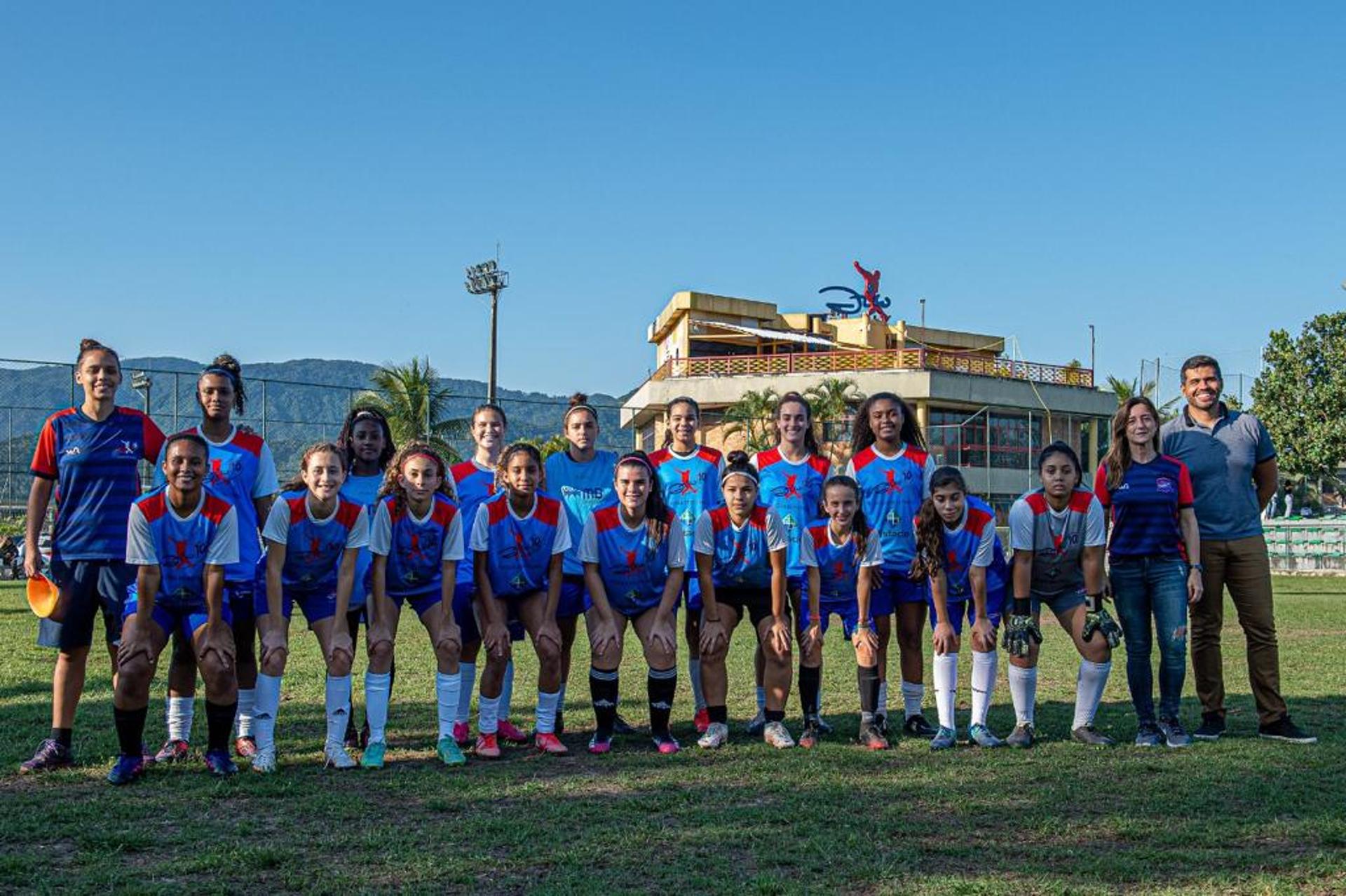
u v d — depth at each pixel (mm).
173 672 6395
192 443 5832
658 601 6996
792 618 7840
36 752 6371
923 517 6980
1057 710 8312
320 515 6266
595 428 7855
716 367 49062
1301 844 4648
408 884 4105
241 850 4461
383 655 6391
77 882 4105
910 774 5977
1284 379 42625
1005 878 4203
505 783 5777
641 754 6621
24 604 18359
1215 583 7211
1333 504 46188
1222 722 7258
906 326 55562
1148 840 4711
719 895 4008
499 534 6695
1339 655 11461
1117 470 7156
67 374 30891
